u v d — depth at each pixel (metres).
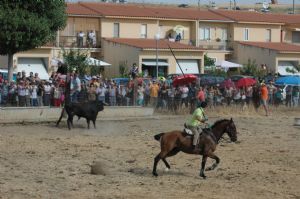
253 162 23.91
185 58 65.50
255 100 43.75
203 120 20.27
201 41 72.38
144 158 24.45
